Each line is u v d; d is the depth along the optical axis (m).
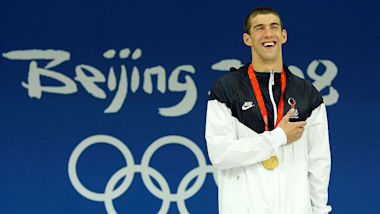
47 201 18.80
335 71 19.09
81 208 18.78
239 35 19.17
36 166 18.91
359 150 18.97
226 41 19.16
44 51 19.06
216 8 19.17
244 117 9.55
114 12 19.12
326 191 9.95
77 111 18.98
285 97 9.75
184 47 19.16
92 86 19.05
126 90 19.05
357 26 19.14
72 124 18.97
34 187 18.84
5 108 18.98
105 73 19.06
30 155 18.92
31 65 19.03
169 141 18.98
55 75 19.06
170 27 19.16
